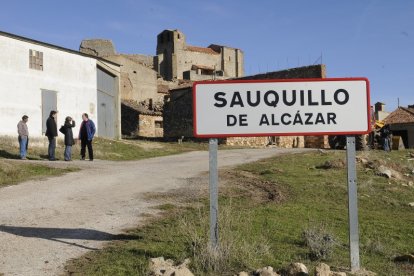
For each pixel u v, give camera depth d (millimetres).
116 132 31078
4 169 13016
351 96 5793
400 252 7156
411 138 44844
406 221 9469
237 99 5848
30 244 6484
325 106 5797
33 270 5414
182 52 94625
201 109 5852
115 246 6414
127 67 58125
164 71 94625
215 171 5824
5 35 22531
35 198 9875
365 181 13297
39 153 19016
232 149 28969
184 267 5098
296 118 5816
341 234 7801
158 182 12758
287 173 14523
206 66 96875
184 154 24844
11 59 22875
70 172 14188
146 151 24688
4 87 22484
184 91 45000
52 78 25078
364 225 8828
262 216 8734
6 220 7871
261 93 5840
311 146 38281
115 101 31219
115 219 8125
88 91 27297
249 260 5711
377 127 36000
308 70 38719
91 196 10328
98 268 5441
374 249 7039
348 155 5723
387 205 11180
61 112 25531
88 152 20594
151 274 5016
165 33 95500
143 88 59594
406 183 14008
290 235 7430
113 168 15906
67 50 25938
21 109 23297
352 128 5770
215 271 5371
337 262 6051
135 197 10344
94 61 27828
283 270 5285
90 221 7926
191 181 12977
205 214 8594
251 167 16031
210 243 5758
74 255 5996
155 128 49219
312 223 8273
